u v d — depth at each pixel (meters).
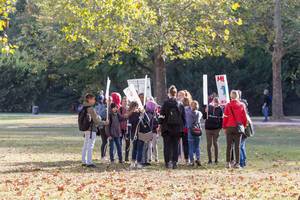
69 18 39.59
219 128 22.98
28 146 31.39
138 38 42.97
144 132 21.47
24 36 63.81
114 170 20.72
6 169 21.00
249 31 51.28
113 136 22.84
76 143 33.41
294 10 52.34
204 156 26.36
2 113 82.12
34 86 83.56
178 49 51.50
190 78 68.69
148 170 20.83
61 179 18.16
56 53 55.38
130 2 25.02
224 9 44.66
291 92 69.44
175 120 21.25
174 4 43.97
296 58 63.69
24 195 14.98
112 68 67.44
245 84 68.69
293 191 15.83
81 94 80.44
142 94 23.25
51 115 72.75
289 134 40.34
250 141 34.94
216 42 46.31
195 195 14.95
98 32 43.16
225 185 16.91
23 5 76.06
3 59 74.75
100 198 14.52
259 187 16.52
